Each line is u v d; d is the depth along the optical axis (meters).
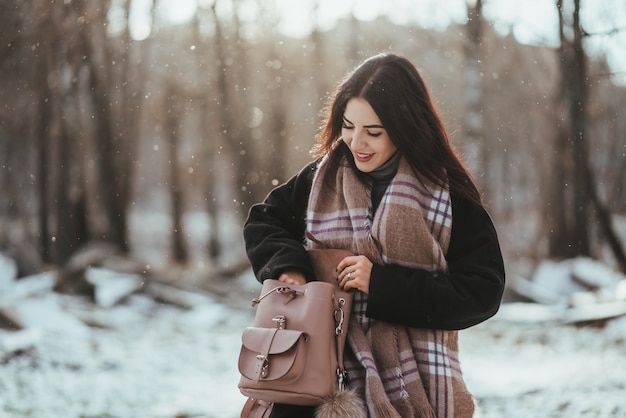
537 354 12.40
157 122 34.00
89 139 27.47
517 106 26.81
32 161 25.97
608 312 16.08
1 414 7.25
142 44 29.03
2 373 9.43
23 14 21.19
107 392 8.66
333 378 2.95
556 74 22.83
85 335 13.46
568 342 13.83
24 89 22.61
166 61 30.48
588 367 10.45
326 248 3.17
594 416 7.06
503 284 3.06
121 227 28.44
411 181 3.06
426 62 29.67
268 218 3.39
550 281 22.89
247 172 31.81
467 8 22.14
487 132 27.30
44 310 13.82
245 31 30.73
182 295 20.72
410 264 3.04
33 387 8.71
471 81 21.64
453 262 3.09
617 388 8.45
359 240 3.07
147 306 19.22
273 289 3.03
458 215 3.11
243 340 2.99
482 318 3.04
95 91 24.86
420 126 3.02
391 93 3.00
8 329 13.03
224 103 30.03
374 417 2.92
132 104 28.92
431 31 29.16
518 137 28.97
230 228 44.16
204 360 11.58
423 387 3.05
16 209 28.81
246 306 21.25
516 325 16.47
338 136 3.19
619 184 26.56
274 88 31.64
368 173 3.17
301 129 34.09
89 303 18.67
